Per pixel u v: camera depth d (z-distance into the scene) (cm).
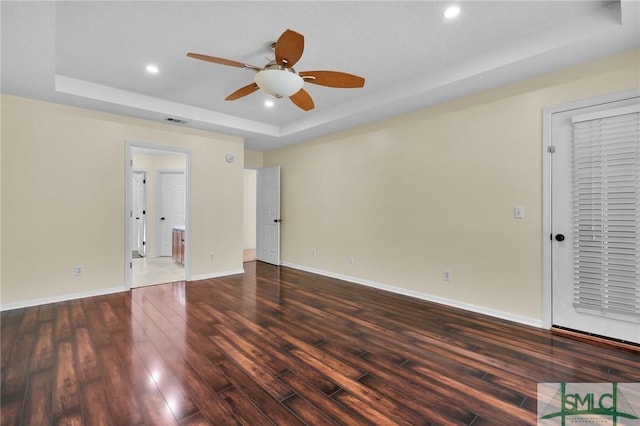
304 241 551
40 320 301
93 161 382
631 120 240
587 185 261
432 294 368
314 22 231
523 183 295
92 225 383
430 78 317
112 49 268
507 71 276
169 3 208
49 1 185
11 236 334
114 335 267
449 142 350
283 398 182
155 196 710
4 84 304
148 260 659
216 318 310
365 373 209
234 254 520
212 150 490
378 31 243
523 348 245
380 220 426
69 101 349
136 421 162
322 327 289
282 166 600
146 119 418
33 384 194
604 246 254
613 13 213
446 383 197
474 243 330
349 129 466
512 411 170
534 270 290
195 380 200
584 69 260
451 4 211
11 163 333
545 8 216
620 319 249
